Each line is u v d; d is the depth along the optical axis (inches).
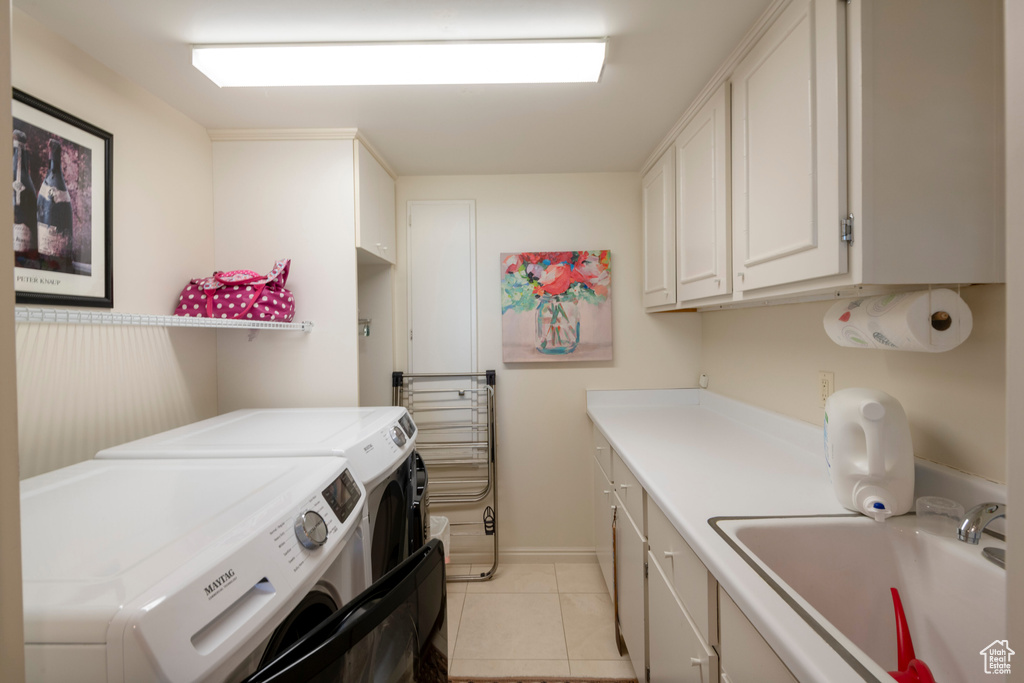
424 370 96.3
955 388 39.2
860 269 34.2
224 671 22.6
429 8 46.0
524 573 92.2
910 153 34.4
